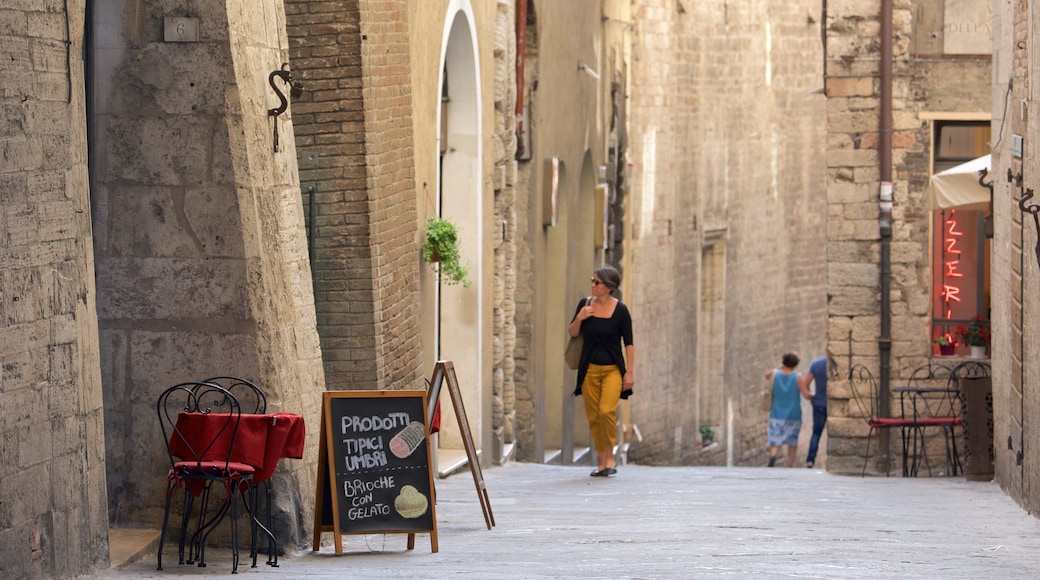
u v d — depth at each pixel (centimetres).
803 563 1118
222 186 1209
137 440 1233
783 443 3425
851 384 2577
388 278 1733
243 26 1222
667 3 3972
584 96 3228
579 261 3350
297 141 1659
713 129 4269
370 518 1202
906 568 1090
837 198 2577
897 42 2544
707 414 4334
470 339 2264
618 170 3641
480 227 2278
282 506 1218
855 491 2027
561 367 3086
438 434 2105
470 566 1102
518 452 2745
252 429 1112
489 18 2361
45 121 993
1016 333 1845
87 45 1211
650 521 1509
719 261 4341
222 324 1219
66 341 1020
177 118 1208
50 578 998
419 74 1912
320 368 1320
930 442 2558
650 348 3941
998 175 2044
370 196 1661
